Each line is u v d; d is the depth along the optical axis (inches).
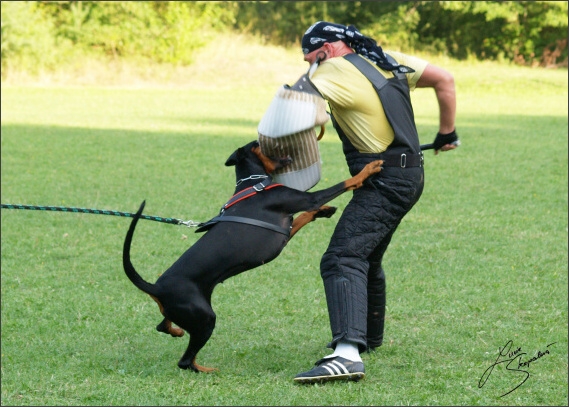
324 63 227.0
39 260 371.2
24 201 510.0
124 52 1541.6
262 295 315.6
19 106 1091.3
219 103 1176.2
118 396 208.4
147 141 789.9
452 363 238.4
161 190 550.0
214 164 660.1
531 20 1819.6
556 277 340.2
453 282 332.2
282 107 217.2
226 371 232.4
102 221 453.7
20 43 1398.9
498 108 1141.1
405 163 226.7
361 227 225.8
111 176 602.2
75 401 206.8
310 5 1886.1
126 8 1512.1
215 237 223.0
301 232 426.9
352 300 220.7
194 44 1565.0
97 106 1112.8
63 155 700.7
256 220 224.1
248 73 1550.2
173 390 212.4
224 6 1760.6
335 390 212.1
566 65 1839.3
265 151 224.8
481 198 522.9
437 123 950.4
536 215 471.8
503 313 292.2
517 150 741.9
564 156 706.8
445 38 1914.4
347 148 232.5
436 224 445.7
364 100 222.5
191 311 217.8
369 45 226.2
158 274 353.1
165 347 258.5
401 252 384.2
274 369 234.5
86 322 284.8
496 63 1841.8
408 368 234.1
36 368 235.9
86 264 364.8
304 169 227.1
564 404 206.4
